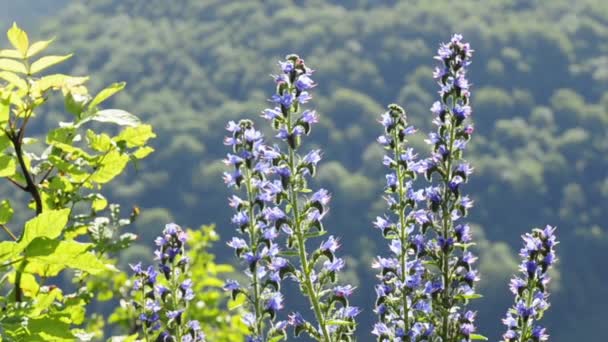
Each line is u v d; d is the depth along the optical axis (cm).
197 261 1138
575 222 9938
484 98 11862
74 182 571
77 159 564
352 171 10325
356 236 8294
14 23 527
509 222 9844
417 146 9506
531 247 728
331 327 692
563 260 9569
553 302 9138
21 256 455
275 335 694
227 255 7750
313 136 10562
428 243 723
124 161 554
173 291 731
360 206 8500
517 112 12144
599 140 11125
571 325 9162
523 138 11031
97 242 605
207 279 1126
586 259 9675
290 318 693
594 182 10600
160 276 736
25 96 547
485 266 7500
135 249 7194
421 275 720
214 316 1139
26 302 496
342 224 8456
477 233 9525
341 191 8588
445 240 707
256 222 713
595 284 9412
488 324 6538
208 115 11744
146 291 733
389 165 735
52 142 539
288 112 698
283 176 690
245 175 723
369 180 10044
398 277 726
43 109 8125
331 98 11344
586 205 10219
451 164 727
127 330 1019
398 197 743
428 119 11706
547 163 10500
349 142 10600
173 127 10975
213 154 10438
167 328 720
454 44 736
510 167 10138
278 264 698
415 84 12456
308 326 686
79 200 577
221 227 9431
